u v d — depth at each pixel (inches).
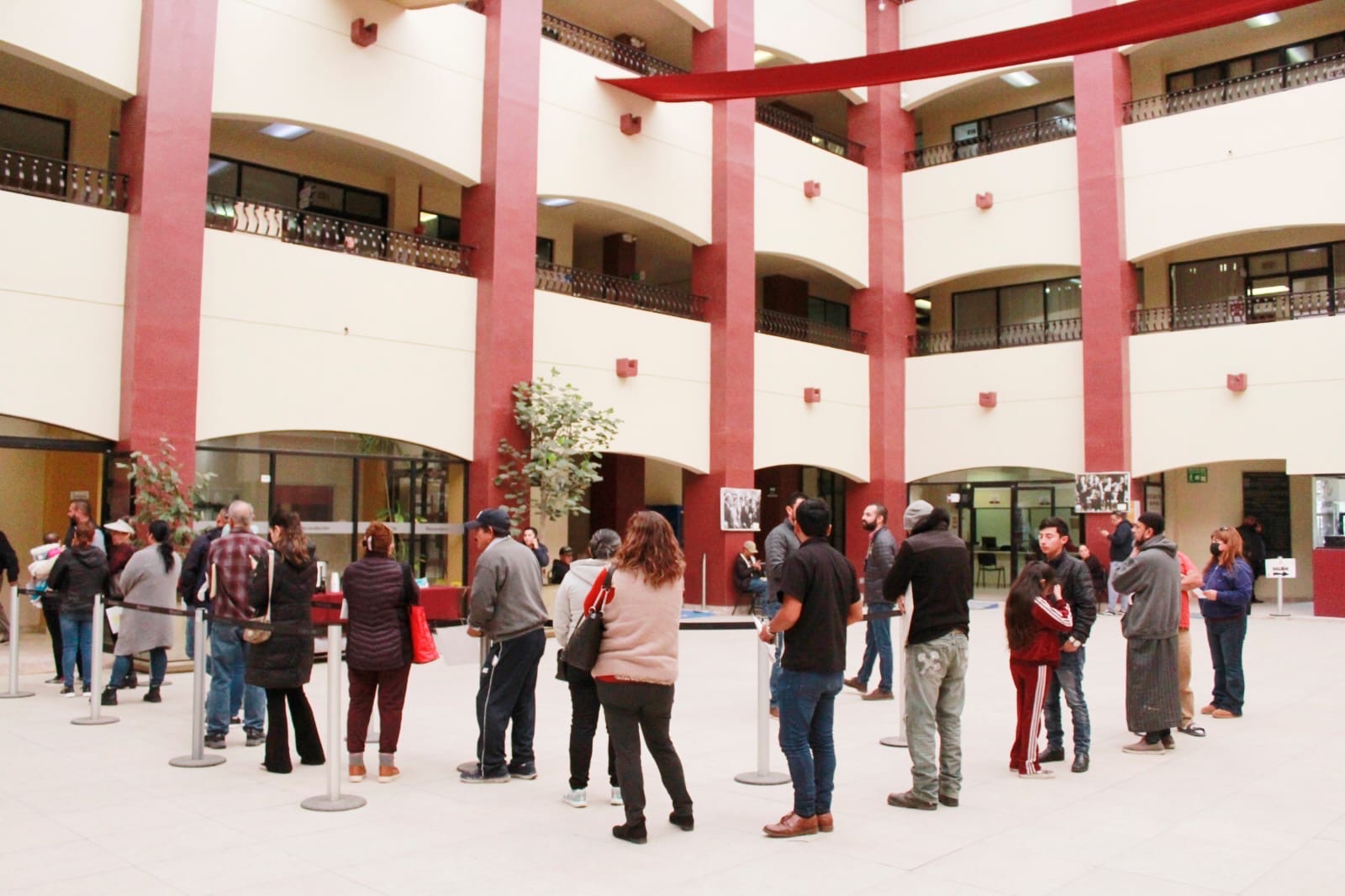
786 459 865.5
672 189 792.9
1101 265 839.7
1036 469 904.3
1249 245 860.6
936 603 259.0
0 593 575.5
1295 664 514.6
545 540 824.9
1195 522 904.9
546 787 279.7
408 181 752.3
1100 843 231.5
